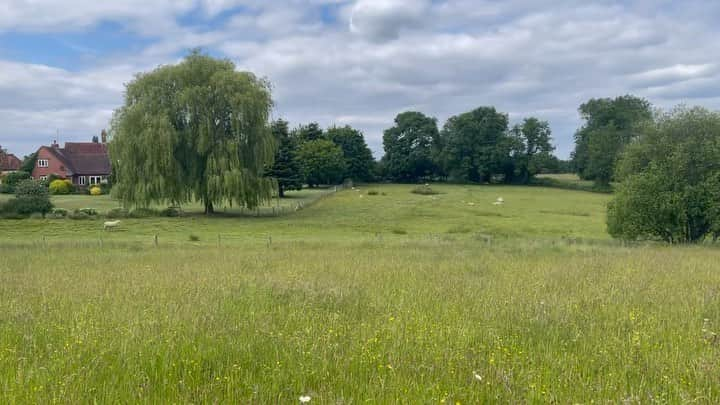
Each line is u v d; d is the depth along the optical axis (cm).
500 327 798
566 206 7438
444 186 11038
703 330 771
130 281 1380
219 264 1891
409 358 631
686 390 534
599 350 678
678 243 3244
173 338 706
